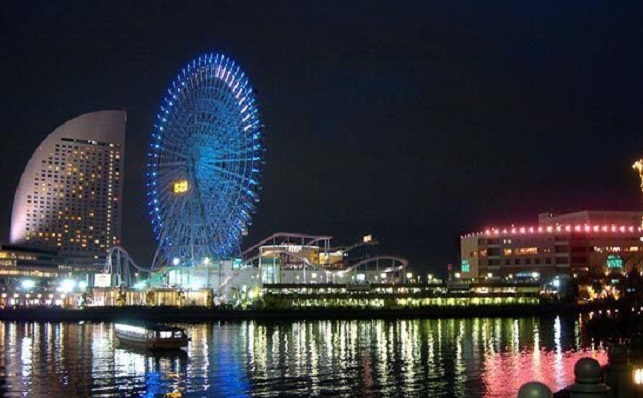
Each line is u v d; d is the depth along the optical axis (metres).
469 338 136.38
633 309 152.75
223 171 174.50
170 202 182.12
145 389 78.12
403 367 94.19
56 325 184.50
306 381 82.81
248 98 171.75
